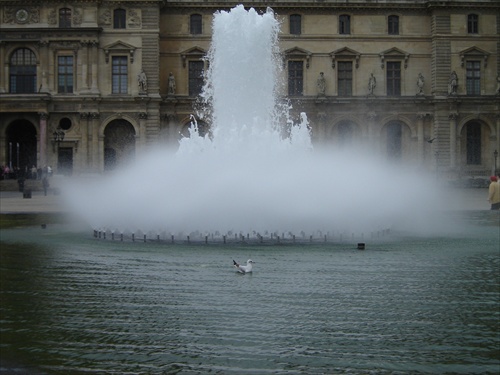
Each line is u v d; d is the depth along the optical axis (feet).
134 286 78.02
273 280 81.00
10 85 314.35
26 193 247.50
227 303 70.28
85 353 55.21
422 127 327.47
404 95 328.70
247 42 175.63
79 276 83.82
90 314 66.28
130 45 313.94
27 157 329.93
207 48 323.16
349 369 52.11
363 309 68.18
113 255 99.19
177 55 323.98
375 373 51.34
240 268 84.89
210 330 61.21
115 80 315.78
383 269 88.07
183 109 320.29
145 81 312.50
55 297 73.10
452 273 85.76
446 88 327.06
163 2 316.60
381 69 329.52
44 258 96.99
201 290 75.87
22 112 311.06
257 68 176.76
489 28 329.72
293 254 99.86
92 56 311.88
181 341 58.23
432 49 330.13
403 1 328.29
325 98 321.52
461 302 71.05
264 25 176.65
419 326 62.59
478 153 331.16
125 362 53.26
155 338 59.00
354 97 323.57
